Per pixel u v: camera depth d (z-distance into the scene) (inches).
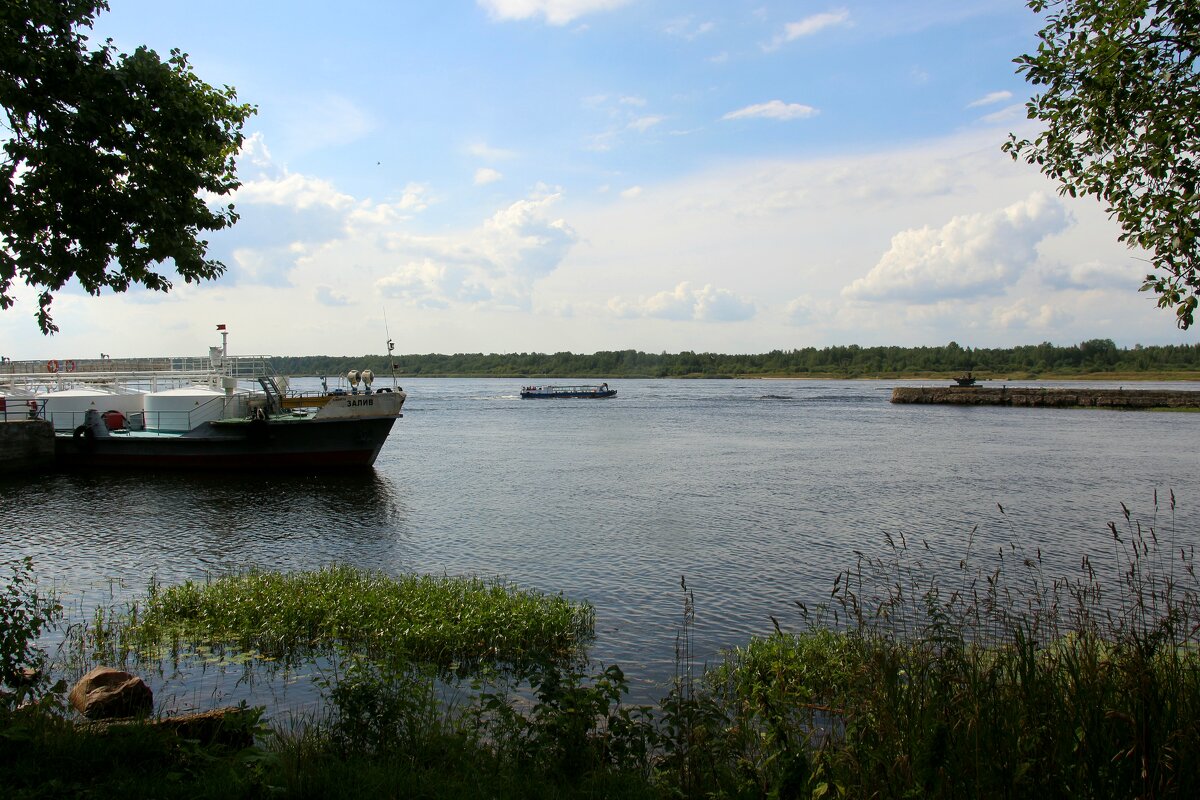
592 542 1010.1
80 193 377.4
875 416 3690.9
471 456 2071.9
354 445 1657.2
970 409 4188.0
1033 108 399.5
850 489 1465.3
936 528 1082.1
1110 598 653.3
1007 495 1371.8
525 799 276.8
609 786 283.9
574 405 4827.8
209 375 1894.7
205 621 623.5
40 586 776.3
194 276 430.0
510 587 774.5
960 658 310.3
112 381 2148.1
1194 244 354.0
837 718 359.6
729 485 1530.5
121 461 1657.2
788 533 1059.9
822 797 257.3
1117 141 384.5
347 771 289.7
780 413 3964.1
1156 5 350.0
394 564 895.7
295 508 1272.1
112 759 288.2
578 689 334.0
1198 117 352.5
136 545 995.3
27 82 370.9
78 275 402.6
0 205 374.9
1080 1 379.6
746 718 343.0
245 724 331.3
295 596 655.8
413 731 346.0
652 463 1900.8
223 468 1636.3
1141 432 2699.3
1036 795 237.6
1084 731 249.3
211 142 430.6
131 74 384.2
